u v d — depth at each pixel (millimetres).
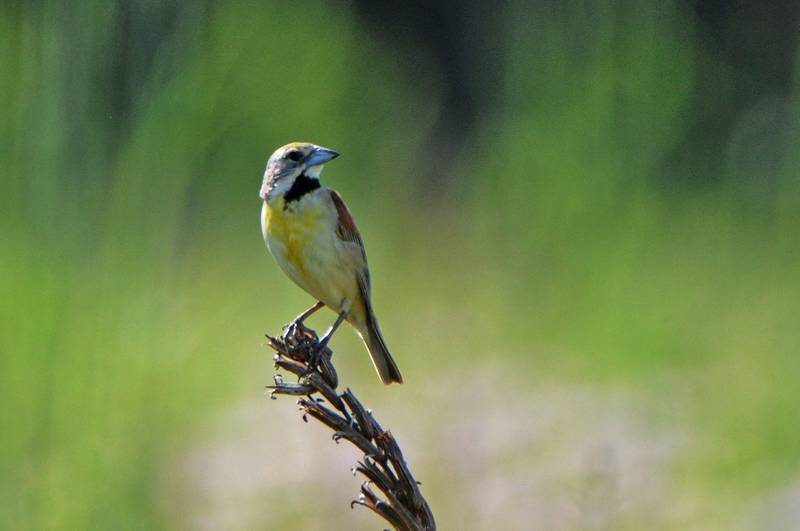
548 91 16125
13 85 11000
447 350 15875
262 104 16016
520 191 16797
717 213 18797
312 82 16641
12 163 11023
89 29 11125
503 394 13898
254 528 10445
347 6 17797
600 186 16344
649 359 15078
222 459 12078
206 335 15070
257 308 16875
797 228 17859
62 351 10258
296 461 12195
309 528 10664
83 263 11062
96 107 11398
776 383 13492
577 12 15781
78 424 10125
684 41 15953
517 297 16703
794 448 12055
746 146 19766
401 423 13164
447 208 22406
